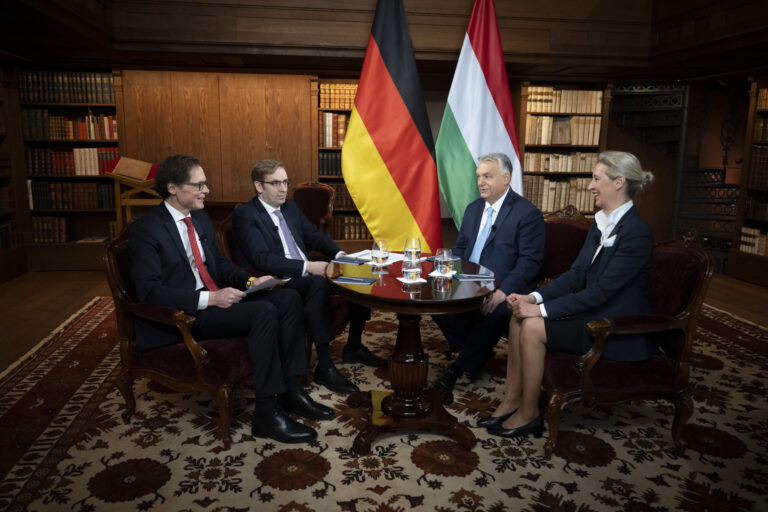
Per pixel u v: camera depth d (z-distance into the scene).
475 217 3.34
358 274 2.58
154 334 2.48
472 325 3.04
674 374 2.28
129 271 2.53
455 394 2.93
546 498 2.00
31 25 4.00
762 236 5.79
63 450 2.30
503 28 5.24
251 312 2.39
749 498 2.00
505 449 2.36
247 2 4.96
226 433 2.32
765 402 2.87
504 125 4.34
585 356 2.20
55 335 3.87
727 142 8.05
